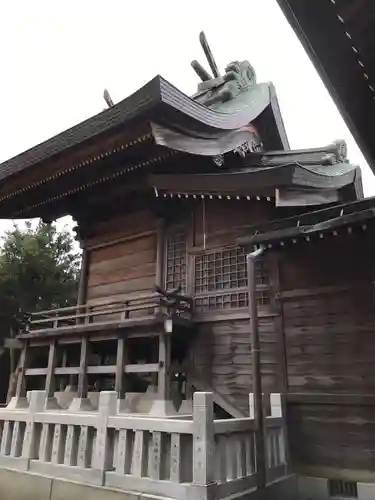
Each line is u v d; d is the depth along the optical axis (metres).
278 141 12.08
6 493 6.58
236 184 7.88
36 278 18.77
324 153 9.92
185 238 9.80
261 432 5.86
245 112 9.94
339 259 7.49
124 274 10.63
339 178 8.16
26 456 6.67
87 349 8.92
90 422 6.11
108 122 7.85
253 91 11.34
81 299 11.13
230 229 9.09
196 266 9.31
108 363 10.99
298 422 7.13
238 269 8.73
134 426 5.60
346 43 3.22
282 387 7.42
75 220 11.84
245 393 7.82
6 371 16.80
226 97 11.36
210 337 8.55
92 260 11.52
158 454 5.28
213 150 8.77
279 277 8.05
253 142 10.95
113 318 10.33
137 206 10.74
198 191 8.56
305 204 7.54
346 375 6.90
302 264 7.88
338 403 6.81
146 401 7.86
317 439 6.90
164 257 9.93
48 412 6.85
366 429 6.55
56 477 6.11
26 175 9.87
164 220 10.20
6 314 17.30
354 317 7.08
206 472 4.76
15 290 18.16
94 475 5.73
